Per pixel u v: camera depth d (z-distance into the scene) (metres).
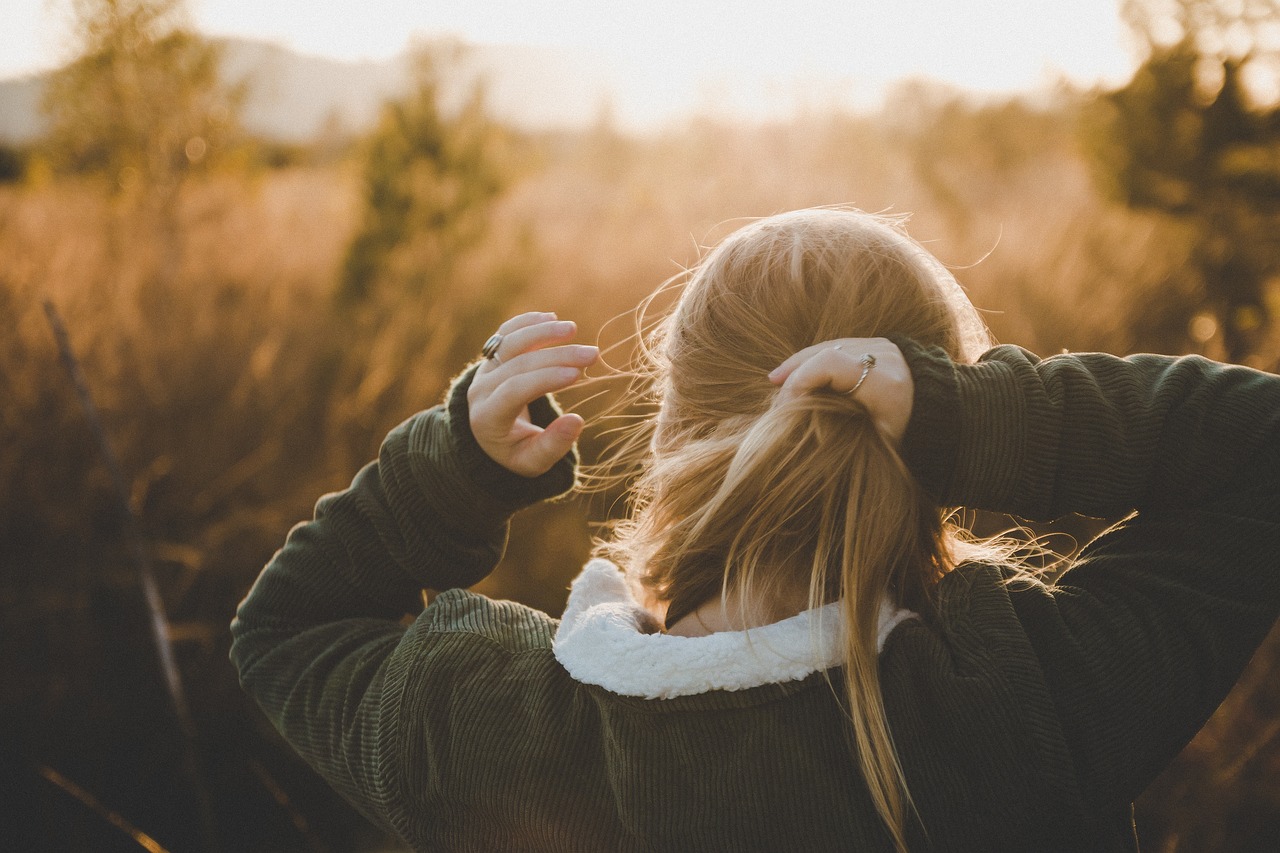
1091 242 6.00
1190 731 0.58
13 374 3.34
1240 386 0.61
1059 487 0.58
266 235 5.59
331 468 3.60
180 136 5.20
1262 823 2.10
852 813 0.56
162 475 3.35
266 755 3.05
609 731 0.60
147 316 4.02
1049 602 0.61
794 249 0.66
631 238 5.95
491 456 0.69
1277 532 0.58
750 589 0.62
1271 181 5.90
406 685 0.66
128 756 2.97
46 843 2.75
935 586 0.66
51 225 4.69
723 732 0.58
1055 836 0.56
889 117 10.72
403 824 0.65
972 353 0.73
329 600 0.76
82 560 3.12
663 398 0.73
